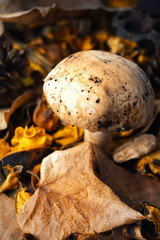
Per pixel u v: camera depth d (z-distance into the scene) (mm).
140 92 211
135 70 218
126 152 239
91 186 208
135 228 201
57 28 353
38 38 349
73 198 207
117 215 199
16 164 229
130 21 340
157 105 265
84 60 214
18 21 329
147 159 237
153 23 338
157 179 225
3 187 223
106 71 208
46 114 260
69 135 271
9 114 265
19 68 280
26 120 269
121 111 207
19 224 206
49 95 214
